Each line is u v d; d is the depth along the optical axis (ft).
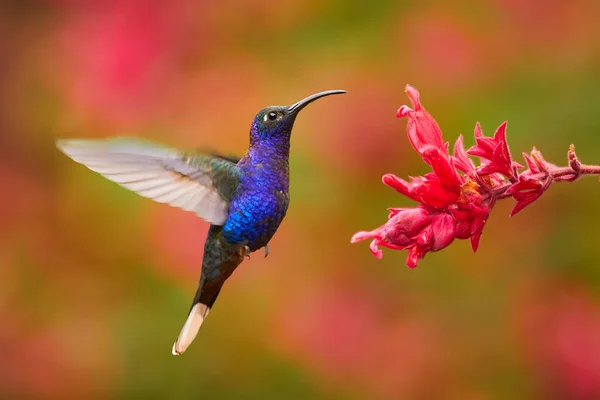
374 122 34.14
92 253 36.35
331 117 34.40
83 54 38.04
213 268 25.79
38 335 36.35
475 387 34.37
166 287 35.53
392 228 20.17
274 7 36.76
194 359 35.47
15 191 38.19
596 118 32.89
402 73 34.68
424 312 34.63
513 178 20.51
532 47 34.45
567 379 33.88
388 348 34.40
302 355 34.50
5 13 50.42
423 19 35.29
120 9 38.14
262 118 25.54
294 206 34.27
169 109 37.06
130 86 37.45
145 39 37.68
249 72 36.42
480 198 20.07
